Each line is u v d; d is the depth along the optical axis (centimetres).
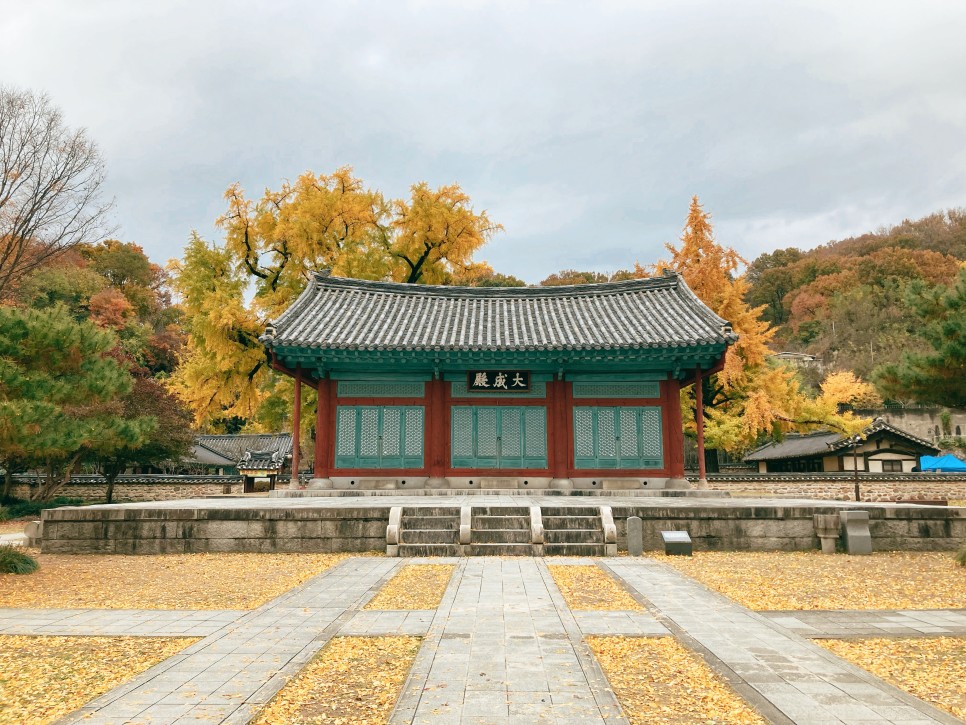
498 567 1427
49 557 1659
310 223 3412
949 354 1694
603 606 1073
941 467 4291
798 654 798
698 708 641
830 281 10081
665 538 1619
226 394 3444
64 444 1603
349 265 3472
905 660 804
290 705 657
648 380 2498
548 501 2045
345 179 3678
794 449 5006
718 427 3838
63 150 1966
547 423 2488
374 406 2495
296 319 2475
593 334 2450
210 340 3209
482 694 664
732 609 1034
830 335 9262
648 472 2448
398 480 2448
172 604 1131
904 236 11200
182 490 3716
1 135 1867
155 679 724
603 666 765
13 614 1056
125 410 3444
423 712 616
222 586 1277
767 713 615
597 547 1619
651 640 869
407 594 1177
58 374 1672
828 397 4556
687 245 4028
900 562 1512
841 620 993
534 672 731
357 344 2288
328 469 2455
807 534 1698
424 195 3659
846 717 604
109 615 1044
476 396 2503
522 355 2336
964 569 1420
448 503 1905
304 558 1600
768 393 3944
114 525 1716
